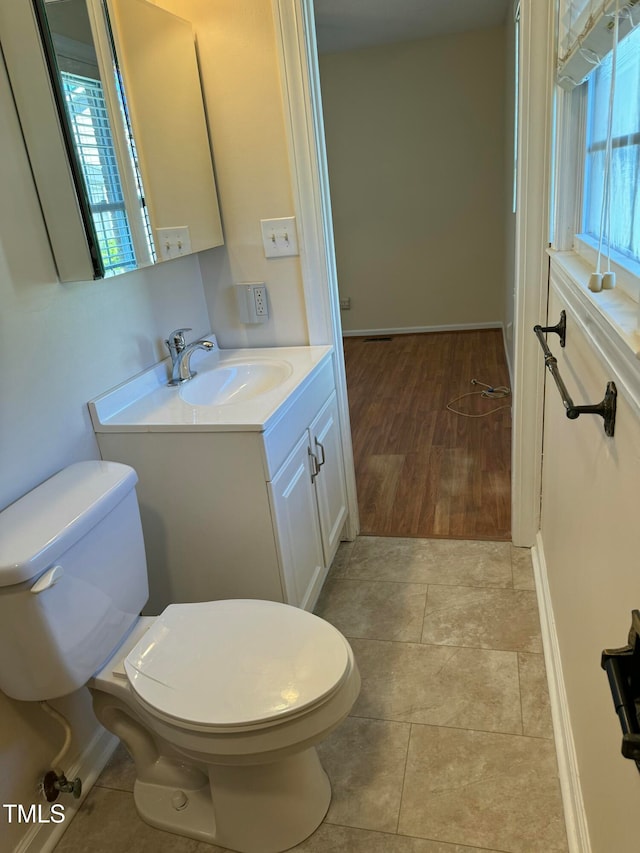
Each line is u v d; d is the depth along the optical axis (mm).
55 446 1513
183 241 1908
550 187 1837
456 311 5492
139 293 1860
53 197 1448
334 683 1188
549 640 1768
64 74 1402
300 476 1842
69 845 1439
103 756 1636
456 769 1500
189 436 1599
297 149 1964
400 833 1371
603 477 1074
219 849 1391
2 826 1325
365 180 5215
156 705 1192
